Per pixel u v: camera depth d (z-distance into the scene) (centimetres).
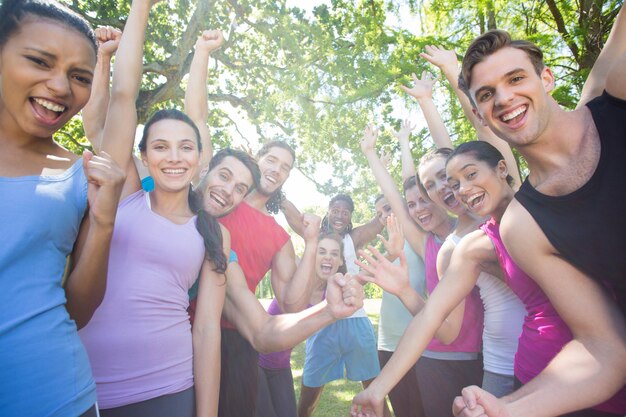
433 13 1086
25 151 128
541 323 180
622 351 141
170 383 170
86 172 127
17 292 112
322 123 918
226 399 236
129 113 193
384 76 894
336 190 923
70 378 118
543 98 155
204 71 287
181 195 196
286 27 873
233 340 243
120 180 130
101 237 129
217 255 188
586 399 137
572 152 154
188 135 193
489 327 225
